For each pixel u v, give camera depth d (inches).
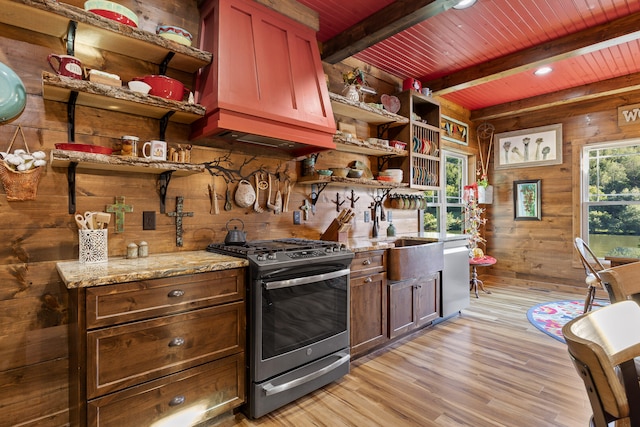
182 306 67.3
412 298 122.4
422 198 167.0
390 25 103.7
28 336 69.2
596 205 180.4
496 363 102.6
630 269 52.4
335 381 93.2
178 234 89.6
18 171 66.1
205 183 94.9
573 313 148.1
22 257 68.9
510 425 73.4
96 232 71.4
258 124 85.8
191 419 68.5
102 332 58.2
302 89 97.7
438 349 113.1
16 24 67.9
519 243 206.1
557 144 191.3
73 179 74.4
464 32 120.7
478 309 156.1
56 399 71.7
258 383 75.9
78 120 75.5
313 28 104.8
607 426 23.3
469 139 212.8
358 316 103.8
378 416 77.4
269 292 77.5
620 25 111.8
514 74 146.5
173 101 77.4
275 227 110.3
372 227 145.3
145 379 62.8
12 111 67.0
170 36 79.6
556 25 116.5
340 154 134.6
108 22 69.5
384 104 144.7
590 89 168.4
